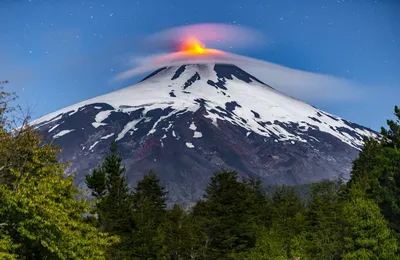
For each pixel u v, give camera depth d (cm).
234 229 6259
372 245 4062
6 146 2298
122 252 4844
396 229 4691
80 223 2319
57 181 2328
